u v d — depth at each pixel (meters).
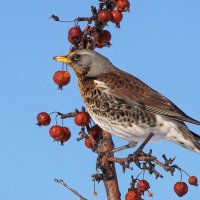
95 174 7.27
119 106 9.72
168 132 9.83
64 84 8.05
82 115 7.57
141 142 10.00
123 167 7.08
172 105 10.09
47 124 8.03
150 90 10.17
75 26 8.00
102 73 10.10
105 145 7.84
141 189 6.87
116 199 7.22
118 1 7.98
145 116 9.75
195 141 9.73
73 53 9.84
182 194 7.40
